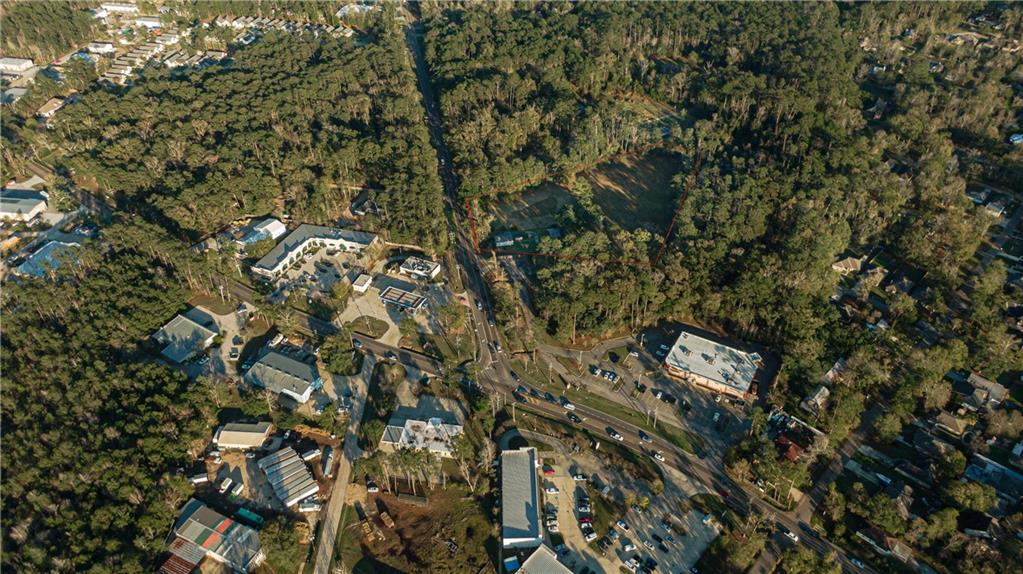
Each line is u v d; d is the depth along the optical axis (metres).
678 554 192.38
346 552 192.38
